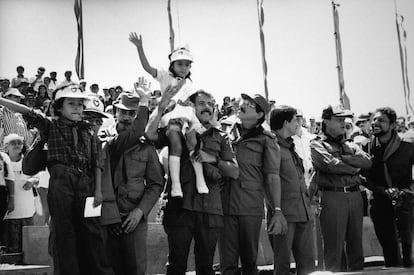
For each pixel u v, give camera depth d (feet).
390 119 24.41
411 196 24.03
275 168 19.62
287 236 20.07
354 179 22.54
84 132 16.85
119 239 18.04
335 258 22.08
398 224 24.18
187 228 18.24
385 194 24.11
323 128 23.13
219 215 18.58
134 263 17.90
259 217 19.43
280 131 20.94
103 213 17.21
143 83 18.51
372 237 30.66
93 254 16.40
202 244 18.34
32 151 16.72
